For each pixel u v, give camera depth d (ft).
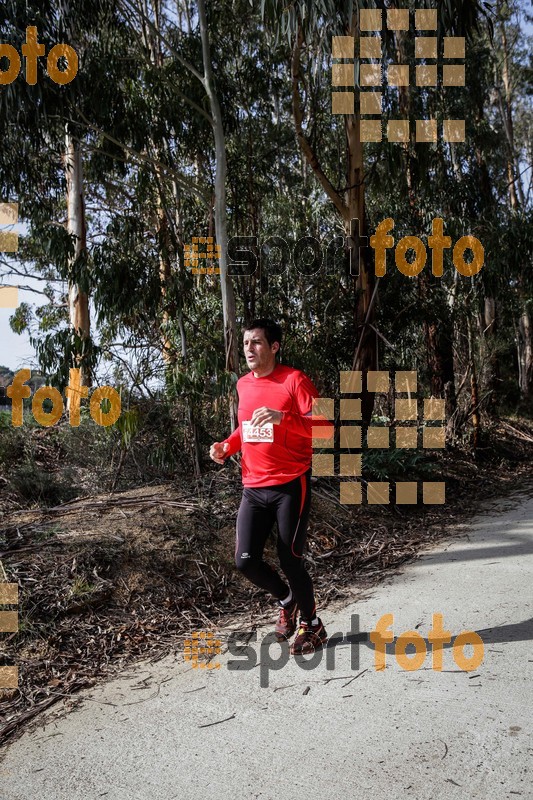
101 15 29.58
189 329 30.22
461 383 41.50
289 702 11.25
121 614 15.26
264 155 35.73
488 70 57.67
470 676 11.76
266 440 12.91
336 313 35.37
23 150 31.48
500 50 75.77
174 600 16.15
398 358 40.42
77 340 27.07
